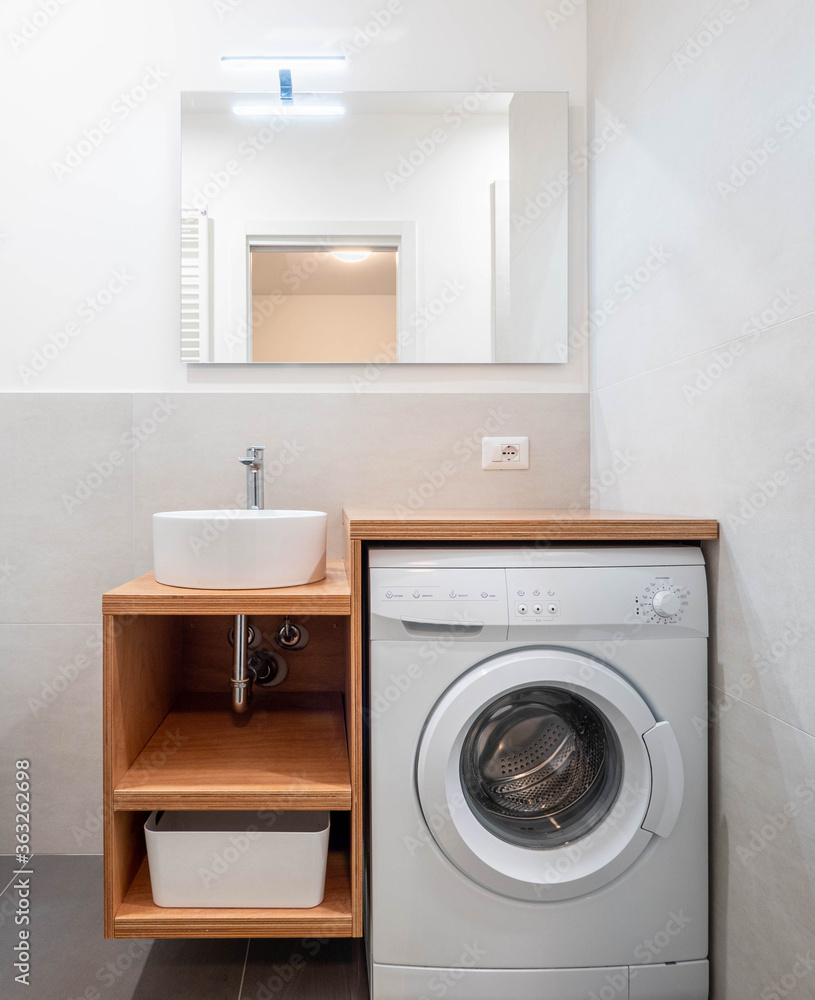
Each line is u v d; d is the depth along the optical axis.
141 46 1.70
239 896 1.19
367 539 1.18
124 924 1.16
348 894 1.25
